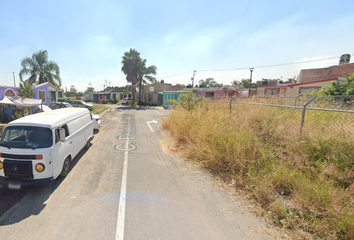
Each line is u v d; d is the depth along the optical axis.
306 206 3.09
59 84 25.98
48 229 2.85
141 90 35.66
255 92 30.62
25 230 2.83
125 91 44.59
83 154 6.53
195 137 6.64
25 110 12.89
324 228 2.72
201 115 8.55
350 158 3.54
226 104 9.96
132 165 5.54
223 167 4.98
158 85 39.66
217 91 26.14
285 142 4.72
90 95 56.22
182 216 3.19
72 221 3.04
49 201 3.61
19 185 3.71
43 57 23.95
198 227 2.92
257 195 3.61
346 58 22.38
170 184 4.34
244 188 4.04
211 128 6.29
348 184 3.31
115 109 26.78
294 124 5.14
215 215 3.22
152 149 7.20
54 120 4.47
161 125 12.59
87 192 3.96
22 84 12.98
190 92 12.23
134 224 2.98
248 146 4.76
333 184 3.37
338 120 4.61
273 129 5.27
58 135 4.32
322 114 5.38
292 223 2.91
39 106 14.59
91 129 7.61
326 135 4.11
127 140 8.62
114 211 3.31
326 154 3.91
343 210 2.74
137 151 6.94
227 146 4.99
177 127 8.15
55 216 3.16
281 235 2.74
